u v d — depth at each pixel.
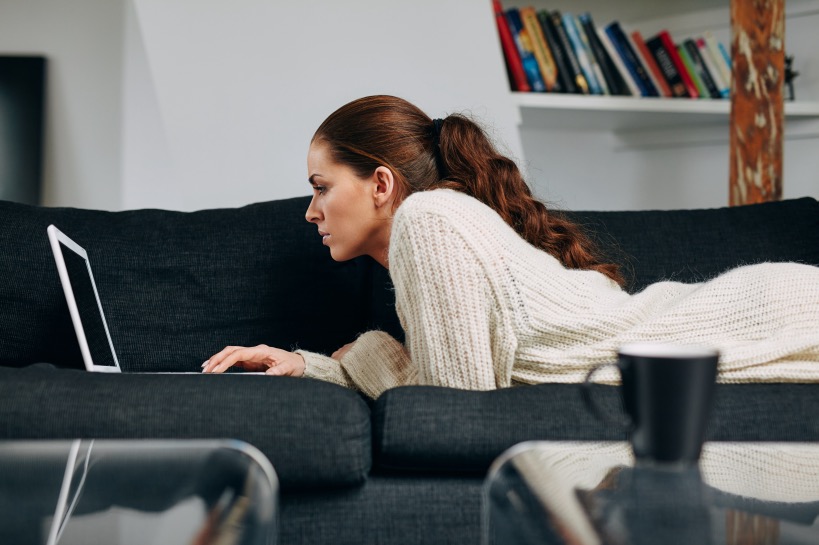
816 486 0.68
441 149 1.46
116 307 1.70
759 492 0.66
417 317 1.24
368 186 1.46
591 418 1.05
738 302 1.29
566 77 2.62
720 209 1.87
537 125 2.91
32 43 2.82
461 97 2.49
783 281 1.29
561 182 2.96
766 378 1.20
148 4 2.34
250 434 1.01
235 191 2.38
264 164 2.39
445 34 2.49
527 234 1.42
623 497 0.63
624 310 1.28
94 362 1.39
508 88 2.52
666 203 2.98
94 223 1.78
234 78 2.38
